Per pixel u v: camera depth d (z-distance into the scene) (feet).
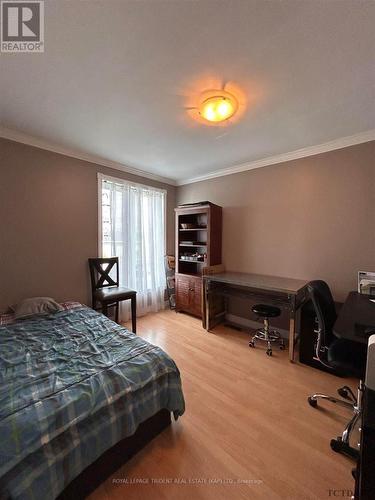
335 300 8.16
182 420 5.05
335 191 8.06
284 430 4.79
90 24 3.68
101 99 5.70
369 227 7.41
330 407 5.44
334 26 3.65
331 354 4.82
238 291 10.07
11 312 7.66
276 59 4.33
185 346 8.55
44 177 8.45
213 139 7.93
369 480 2.49
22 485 2.71
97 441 3.45
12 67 4.58
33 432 3.01
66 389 3.71
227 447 4.39
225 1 3.31
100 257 10.13
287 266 9.36
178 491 3.63
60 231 8.96
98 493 3.58
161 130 7.29
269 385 6.27
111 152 9.21
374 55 4.20
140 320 11.25
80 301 9.62
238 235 10.96
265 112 6.15
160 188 12.96
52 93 5.46
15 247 7.87
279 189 9.48
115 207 10.68
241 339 9.18
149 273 12.32
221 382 6.39
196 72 4.71
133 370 4.33
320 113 6.20
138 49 4.14
